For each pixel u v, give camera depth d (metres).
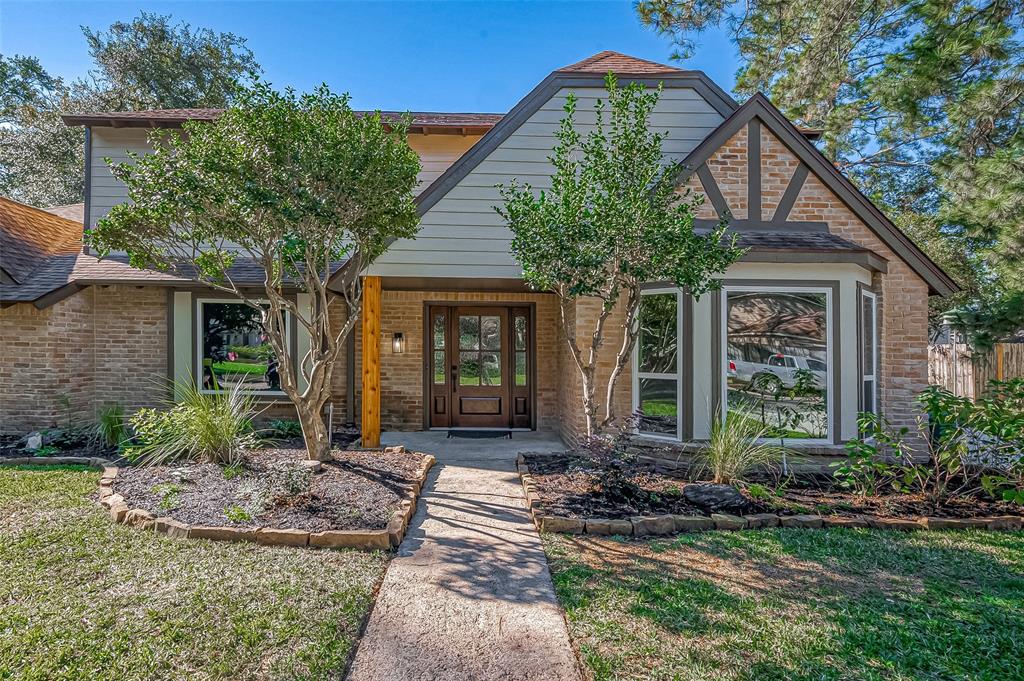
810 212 7.74
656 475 6.55
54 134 21.53
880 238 7.71
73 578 3.61
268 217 5.53
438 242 8.11
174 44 22.70
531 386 10.56
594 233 5.30
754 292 6.93
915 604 3.55
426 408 10.48
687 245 5.25
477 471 7.06
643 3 13.72
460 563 4.14
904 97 12.25
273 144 5.23
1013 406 5.90
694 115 8.52
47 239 10.84
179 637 2.94
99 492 5.47
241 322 9.91
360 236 6.14
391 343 10.46
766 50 15.91
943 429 5.92
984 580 3.95
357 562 4.02
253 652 2.83
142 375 9.84
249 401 9.14
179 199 5.10
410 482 6.06
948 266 15.16
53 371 8.97
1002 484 5.93
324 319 6.47
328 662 2.76
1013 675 2.80
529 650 2.96
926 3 11.93
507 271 8.16
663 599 3.56
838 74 14.59
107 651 2.79
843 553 4.42
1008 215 9.58
